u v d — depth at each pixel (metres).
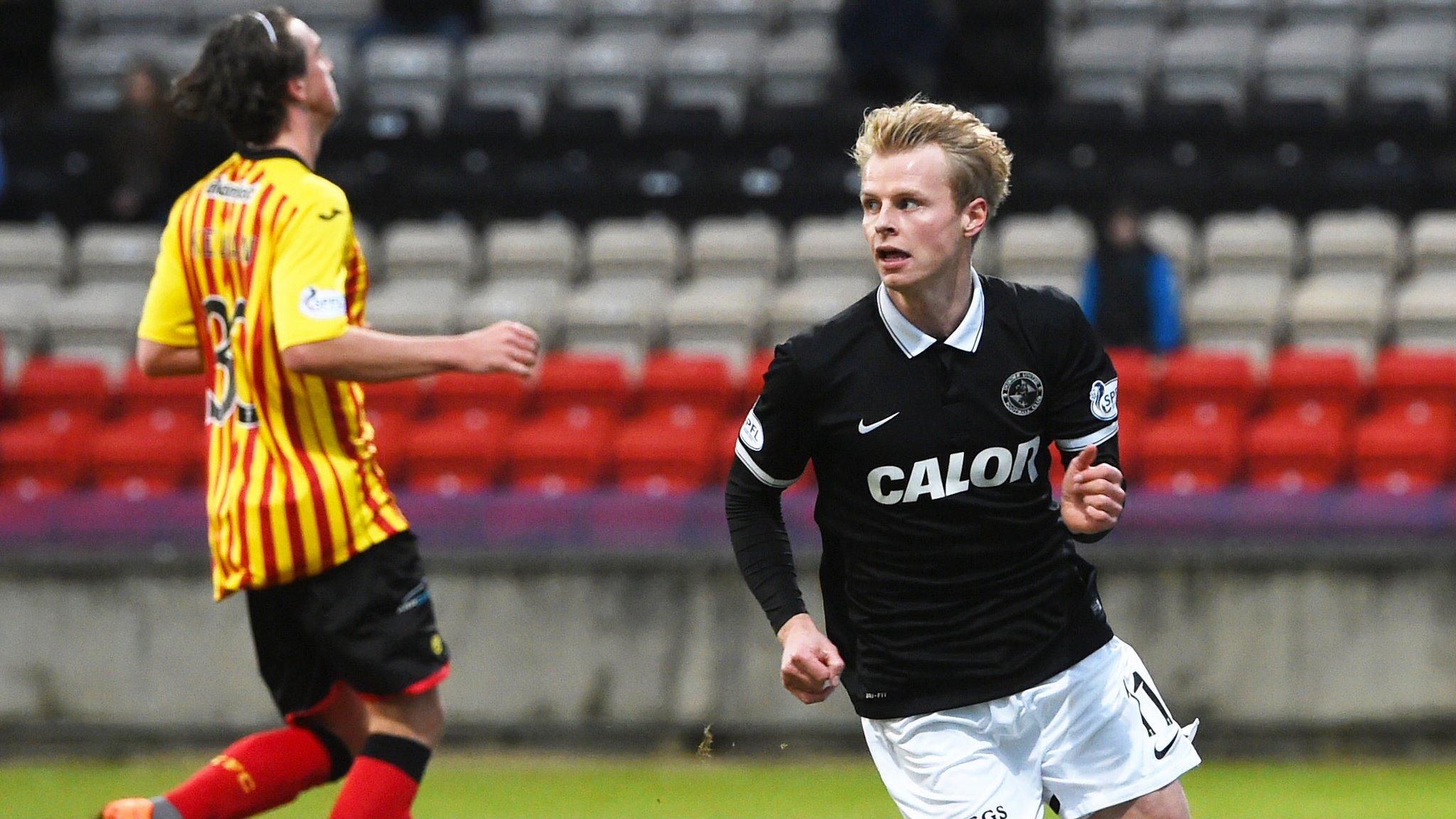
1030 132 45.44
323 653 14.82
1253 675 27.94
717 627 28.67
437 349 14.21
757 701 28.56
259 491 14.55
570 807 24.58
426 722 15.03
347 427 14.80
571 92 50.38
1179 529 28.41
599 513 29.12
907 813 13.05
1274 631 27.95
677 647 28.72
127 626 29.06
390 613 14.71
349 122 48.50
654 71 50.50
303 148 15.20
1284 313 39.81
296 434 14.62
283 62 14.92
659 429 34.84
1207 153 44.94
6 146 47.28
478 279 43.62
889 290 12.49
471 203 45.59
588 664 28.81
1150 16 52.38
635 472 34.22
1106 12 52.66
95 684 29.05
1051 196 44.06
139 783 26.77
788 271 43.03
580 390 35.94
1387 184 43.38
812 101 49.00
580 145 46.66
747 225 42.97
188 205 15.10
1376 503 28.08
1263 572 27.98
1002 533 12.57
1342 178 43.50
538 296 41.12
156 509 29.34
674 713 28.66
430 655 14.87
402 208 45.75
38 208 45.72
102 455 34.88
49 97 50.19
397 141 46.91
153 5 56.22
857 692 13.05
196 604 29.06
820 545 28.73
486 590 28.95
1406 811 23.80
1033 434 12.58
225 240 14.72
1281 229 41.25
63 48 55.00
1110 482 11.82
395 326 38.88
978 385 12.42
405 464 34.50
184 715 28.95
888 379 12.43
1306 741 27.84
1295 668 27.88
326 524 14.52
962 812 12.59
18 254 42.69
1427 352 37.88
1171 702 28.05
